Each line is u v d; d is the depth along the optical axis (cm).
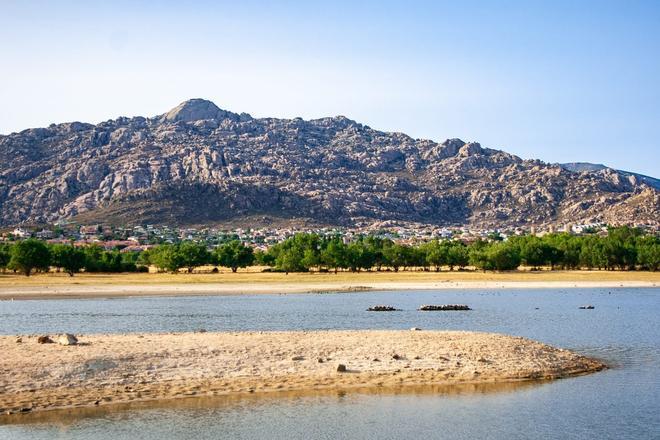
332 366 4725
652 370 4919
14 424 3556
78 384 4200
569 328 7525
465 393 4206
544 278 18825
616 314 9319
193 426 3584
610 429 3619
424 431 3566
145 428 3541
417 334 5888
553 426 3650
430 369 4688
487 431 3578
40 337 5194
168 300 12256
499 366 4794
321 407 3906
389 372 4603
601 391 4300
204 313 9512
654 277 19288
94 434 3444
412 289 15400
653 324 7944
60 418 3653
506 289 15550
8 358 4566
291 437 3462
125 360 4628
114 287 14988
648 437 3503
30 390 4066
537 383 4456
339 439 3444
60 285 15338
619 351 5781
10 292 13650
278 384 4312
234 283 16488
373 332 6075
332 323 8100
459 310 9981
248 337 5647
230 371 4553
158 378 4369
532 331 7238
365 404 3962
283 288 15250
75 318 8738
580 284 16925
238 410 3828
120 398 3988
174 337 5638
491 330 7331
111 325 7862
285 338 5597
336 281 17350
